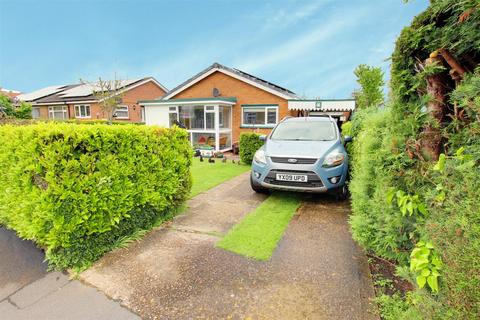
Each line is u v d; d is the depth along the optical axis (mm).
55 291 2229
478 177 1205
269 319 1872
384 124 2586
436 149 1892
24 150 2504
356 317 1867
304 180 4133
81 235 2576
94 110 21562
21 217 2818
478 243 1117
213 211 4145
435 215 1544
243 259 2672
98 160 2703
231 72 13961
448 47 1800
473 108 1352
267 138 5387
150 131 3355
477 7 1459
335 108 11289
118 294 2174
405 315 1615
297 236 3188
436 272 1407
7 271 2523
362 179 2746
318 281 2289
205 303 2047
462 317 1162
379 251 2561
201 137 13570
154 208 3488
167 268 2531
